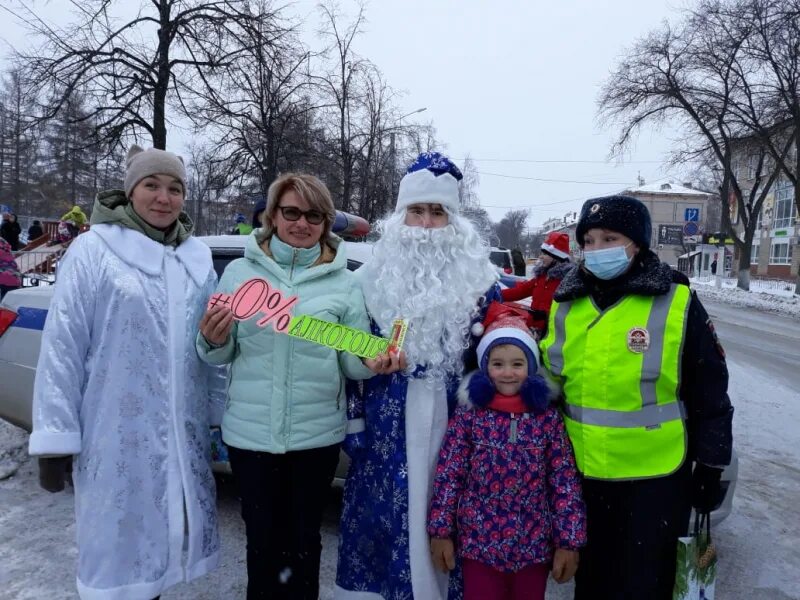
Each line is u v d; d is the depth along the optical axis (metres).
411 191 2.12
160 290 2.02
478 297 2.12
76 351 1.89
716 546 3.13
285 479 2.12
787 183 37.88
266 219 2.15
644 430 1.84
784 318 15.97
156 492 1.97
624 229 1.87
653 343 1.83
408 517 2.01
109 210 2.03
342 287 2.14
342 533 2.19
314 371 2.03
